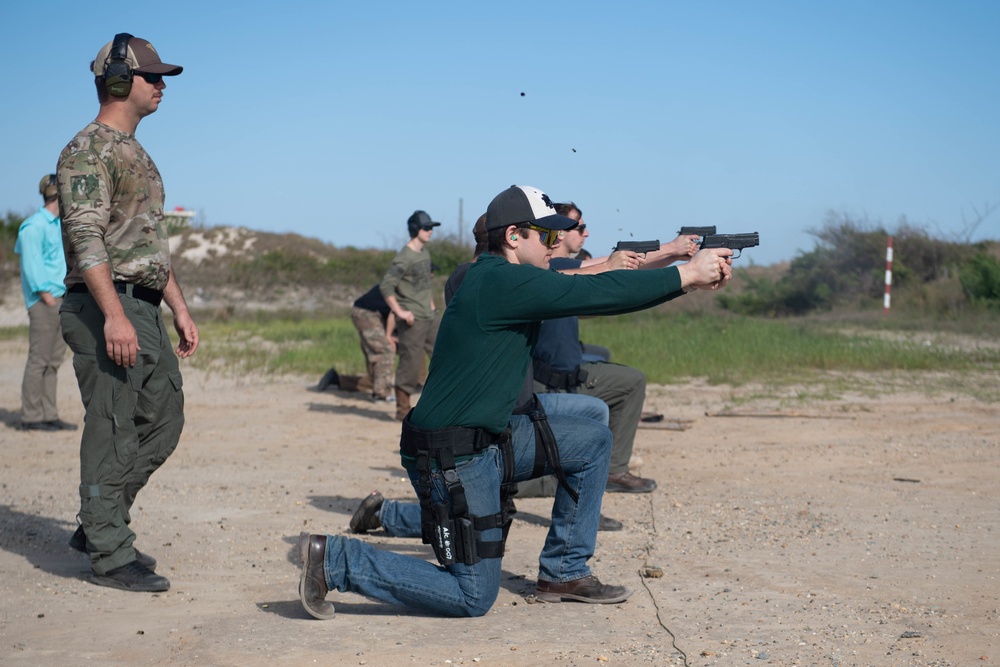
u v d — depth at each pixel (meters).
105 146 4.04
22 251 8.36
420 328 9.00
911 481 6.50
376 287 10.52
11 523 5.21
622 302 3.55
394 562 3.74
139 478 4.35
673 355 13.08
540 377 5.71
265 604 4.00
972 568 4.48
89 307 4.12
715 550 4.86
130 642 3.51
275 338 17.42
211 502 5.95
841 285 22.92
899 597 4.04
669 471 6.90
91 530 4.17
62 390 11.19
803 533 5.17
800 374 11.97
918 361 12.51
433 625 3.72
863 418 8.99
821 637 3.54
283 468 7.08
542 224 3.77
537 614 3.88
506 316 3.62
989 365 12.70
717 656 3.35
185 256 29.28
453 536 3.70
